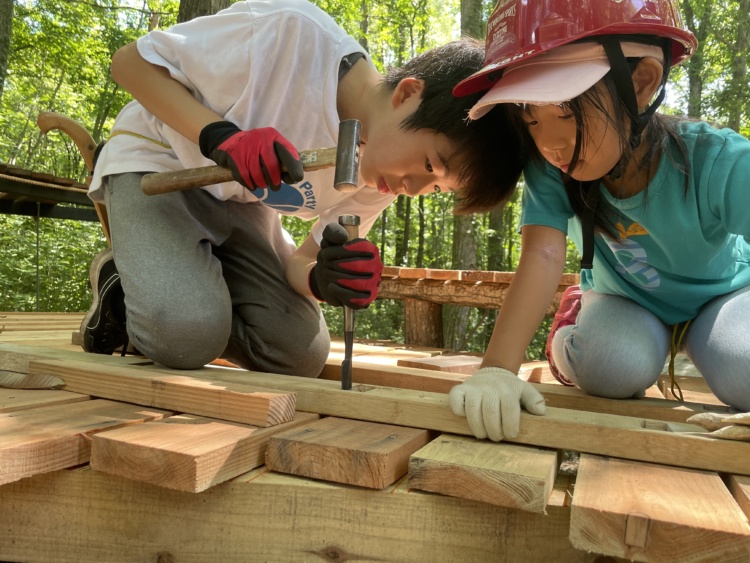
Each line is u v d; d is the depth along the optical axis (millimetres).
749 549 902
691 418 1369
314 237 2520
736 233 1693
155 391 1582
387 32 15328
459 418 1448
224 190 2289
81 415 1452
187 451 1132
